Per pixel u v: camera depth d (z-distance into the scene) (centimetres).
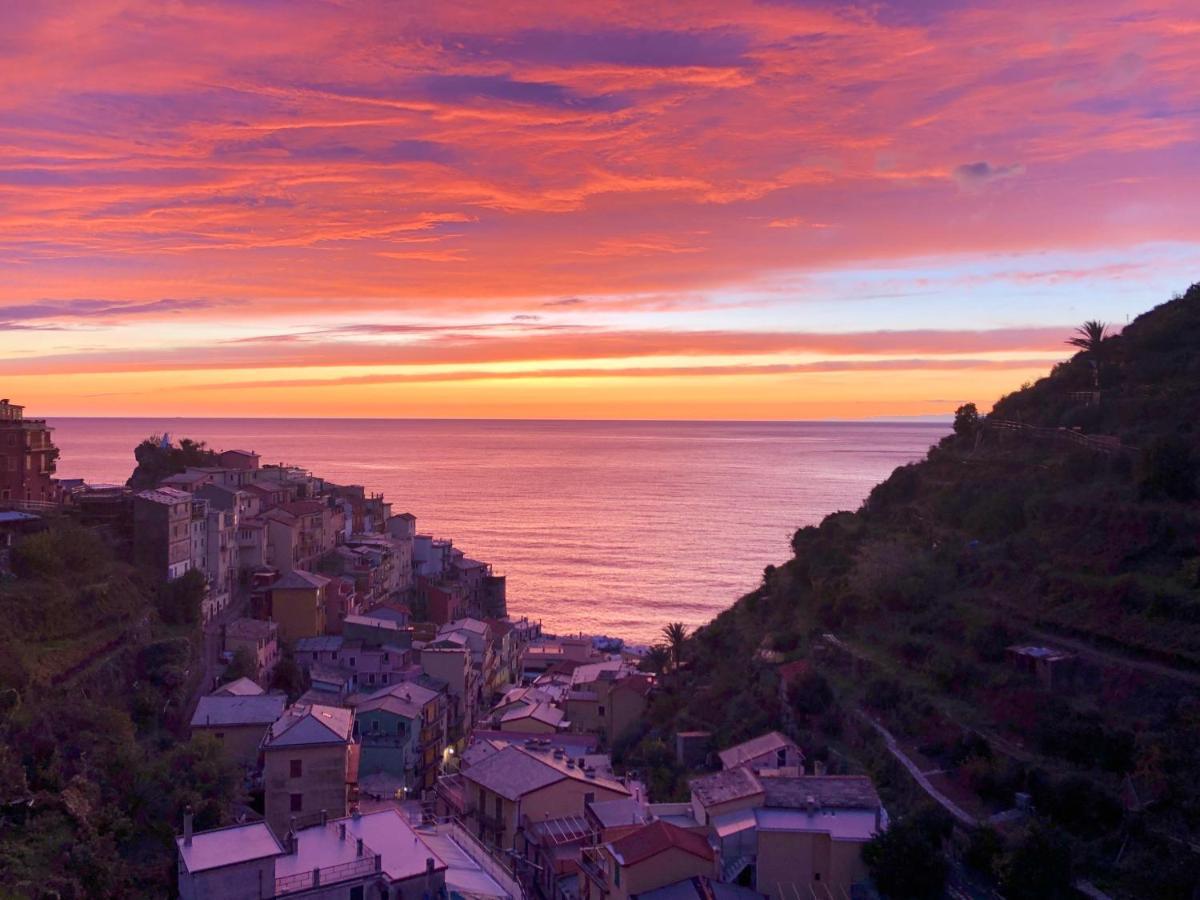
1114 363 10369
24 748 6838
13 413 12281
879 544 9225
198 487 13262
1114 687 6066
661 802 7106
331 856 5600
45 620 8650
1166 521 7112
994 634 6975
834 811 5459
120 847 6488
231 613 12081
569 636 16738
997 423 10900
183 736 8606
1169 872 4681
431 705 10250
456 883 5603
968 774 5853
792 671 8050
